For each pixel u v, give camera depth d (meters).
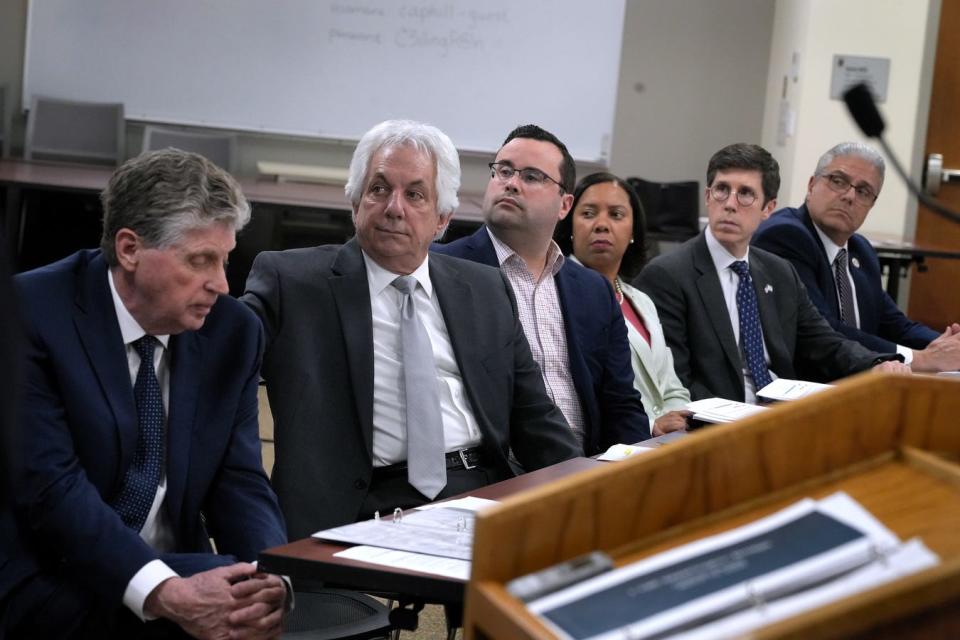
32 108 7.41
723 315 3.39
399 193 2.34
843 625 0.80
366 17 7.79
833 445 1.14
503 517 0.98
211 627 1.68
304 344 2.29
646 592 0.92
